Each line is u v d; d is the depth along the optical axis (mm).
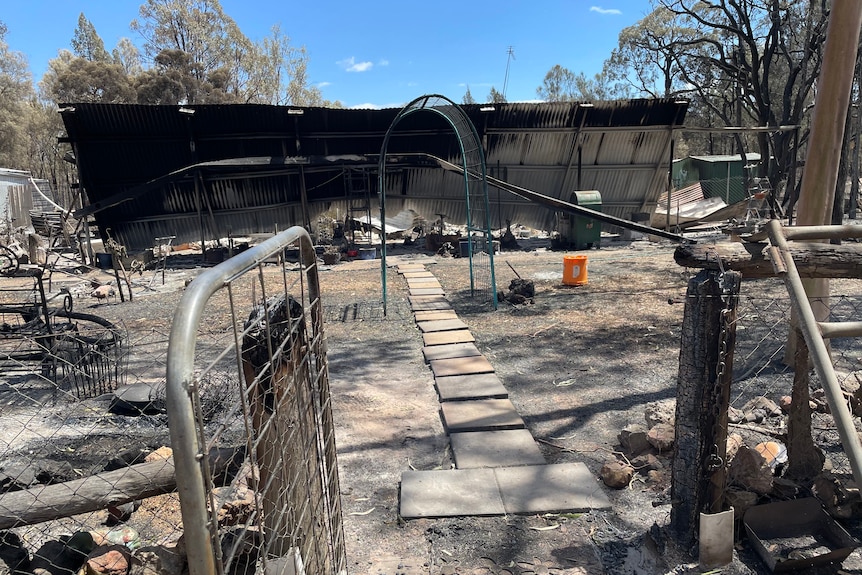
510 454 4102
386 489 3723
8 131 42938
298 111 15695
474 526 3244
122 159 15594
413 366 6410
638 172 18391
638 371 5953
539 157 18234
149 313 9398
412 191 19625
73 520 2902
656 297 9594
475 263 14320
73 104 13812
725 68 25328
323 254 15070
